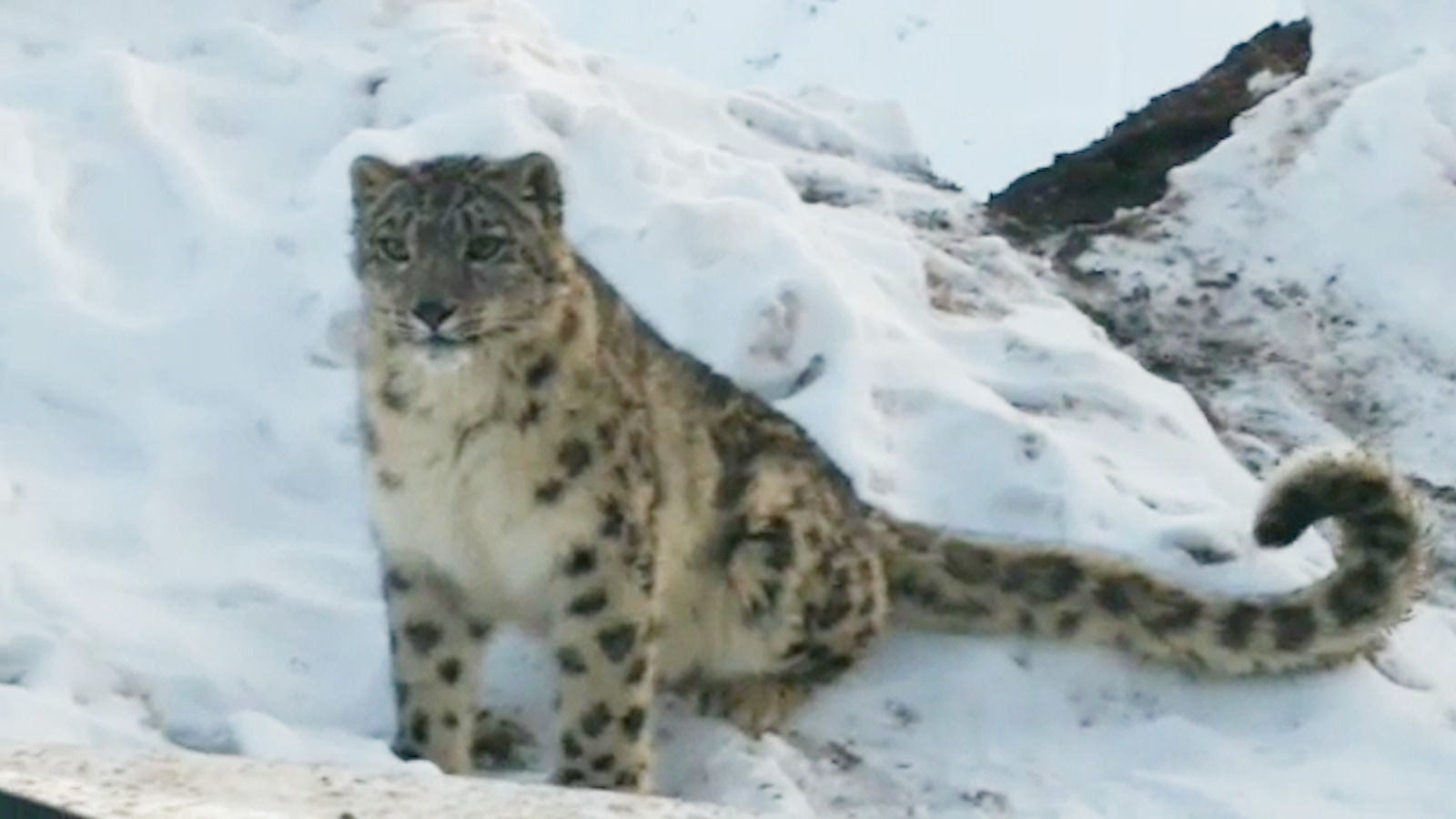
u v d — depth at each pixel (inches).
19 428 628.7
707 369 587.5
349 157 694.5
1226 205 818.8
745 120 804.6
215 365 650.2
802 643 581.6
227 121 738.2
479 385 527.2
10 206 682.8
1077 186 867.4
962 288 738.8
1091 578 600.1
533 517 536.1
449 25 773.9
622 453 544.1
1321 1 883.4
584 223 690.8
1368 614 593.6
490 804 346.3
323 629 574.9
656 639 554.3
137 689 537.6
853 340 654.5
